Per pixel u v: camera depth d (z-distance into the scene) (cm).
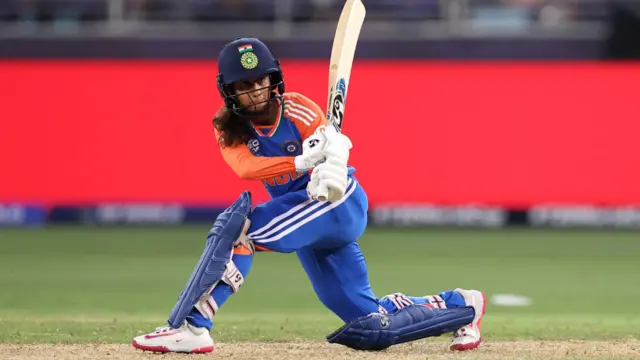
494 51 5009
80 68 5034
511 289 3303
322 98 4900
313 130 1720
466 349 1862
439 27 5181
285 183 1756
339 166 1605
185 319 1720
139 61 5053
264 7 5253
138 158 5016
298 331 2222
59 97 5022
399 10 5234
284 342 2025
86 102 5022
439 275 3616
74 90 5025
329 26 5228
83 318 2541
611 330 2288
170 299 3042
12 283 3397
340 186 1605
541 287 3353
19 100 5012
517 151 4972
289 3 5269
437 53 5031
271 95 1716
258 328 2286
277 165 1641
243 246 1712
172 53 5056
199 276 1692
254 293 3200
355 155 4984
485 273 3684
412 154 4978
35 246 4400
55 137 5009
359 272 1789
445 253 4228
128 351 1830
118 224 5050
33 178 5012
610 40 5016
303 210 1691
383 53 5038
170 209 5028
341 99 1769
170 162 5016
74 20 5328
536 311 2820
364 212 1755
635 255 4203
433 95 5000
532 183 4966
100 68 5034
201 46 5075
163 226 5028
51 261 3966
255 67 1659
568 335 2181
